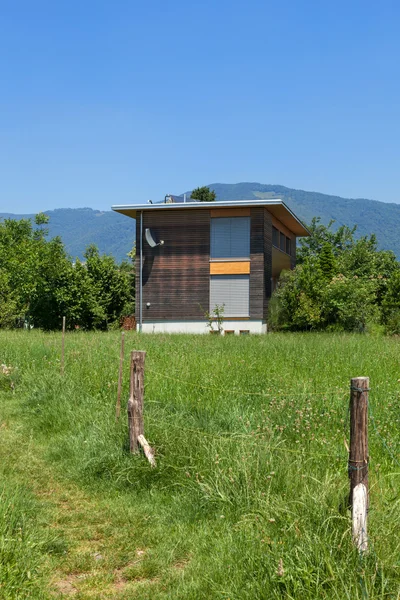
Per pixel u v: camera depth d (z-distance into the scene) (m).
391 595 3.96
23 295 40.56
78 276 42.84
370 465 6.34
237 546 4.99
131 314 47.47
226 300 35.72
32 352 15.65
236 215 35.66
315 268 36.12
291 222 41.91
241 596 4.27
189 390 10.44
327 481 5.34
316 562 4.26
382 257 52.94
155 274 36.53
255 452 6.38
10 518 5.35
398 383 10.51
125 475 7.02
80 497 6.76
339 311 31.98
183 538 5.50
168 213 36.38
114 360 13.69
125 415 9.17
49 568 4.98
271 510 5.17
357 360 13.84
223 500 5.94
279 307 34.25
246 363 13.41
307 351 15.84
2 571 4.49
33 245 44.03
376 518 4.68
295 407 8.62
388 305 33.41
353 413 4.54
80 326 44.22
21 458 8.09
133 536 5.70
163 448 7.38
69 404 10.21
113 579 4.91
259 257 35.31
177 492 6.50
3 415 10.71
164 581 4.79
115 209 36.31
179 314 36.22
